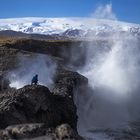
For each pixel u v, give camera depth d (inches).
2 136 983.6
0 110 1321.4
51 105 1476.4
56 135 1001.5
